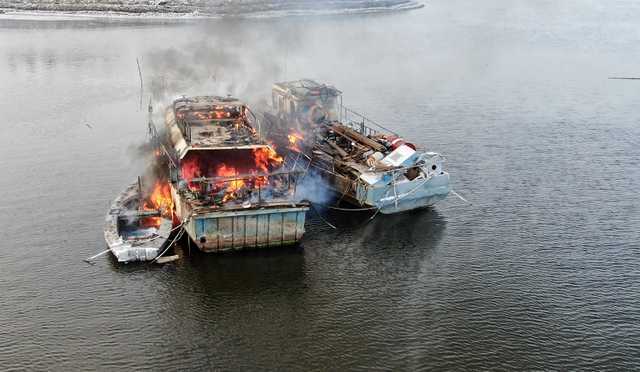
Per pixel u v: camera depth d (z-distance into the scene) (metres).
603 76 76.88
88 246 32.97
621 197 41.25
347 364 25.19
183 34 92.75
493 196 40.97
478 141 51.94
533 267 32.56
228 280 30.47
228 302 28.88
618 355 25.98
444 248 34.34
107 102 58.56
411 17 131.12
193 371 24.55
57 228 34.84
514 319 28.19
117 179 41.72
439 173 37.81
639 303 29.56
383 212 37.22
